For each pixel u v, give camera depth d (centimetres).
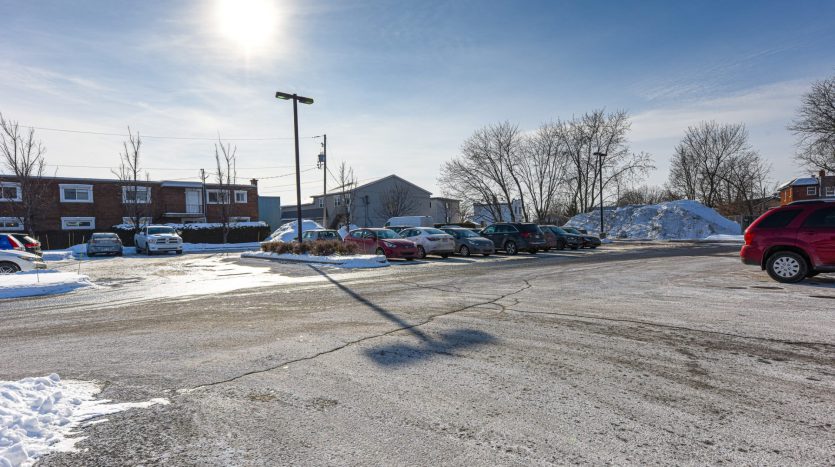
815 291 839
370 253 1911
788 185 6316
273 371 441
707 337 534
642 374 414
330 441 298
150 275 1428
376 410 346
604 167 4838
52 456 280
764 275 1108
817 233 903
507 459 272
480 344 525
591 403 353
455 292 937
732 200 5769
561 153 4759
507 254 2198
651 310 699
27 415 325
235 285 1140
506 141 4553
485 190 4656
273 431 313
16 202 3459
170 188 4459
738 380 395
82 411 346
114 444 296
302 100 2138
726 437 294
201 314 745
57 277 1184
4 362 483
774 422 315
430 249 1898
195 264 1858
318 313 734
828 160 3409
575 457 273
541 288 968
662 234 4025
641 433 302
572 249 2623
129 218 3991
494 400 362
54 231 3594
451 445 291
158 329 635
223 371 443
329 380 413
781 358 451
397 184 6412
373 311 740
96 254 2803
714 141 5644
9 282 1091
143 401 369
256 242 4328
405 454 280
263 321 677
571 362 453
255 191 5009
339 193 6281
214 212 4722
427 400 364
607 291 905
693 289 903
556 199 5044
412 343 534
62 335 606
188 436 307
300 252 1975
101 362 477
